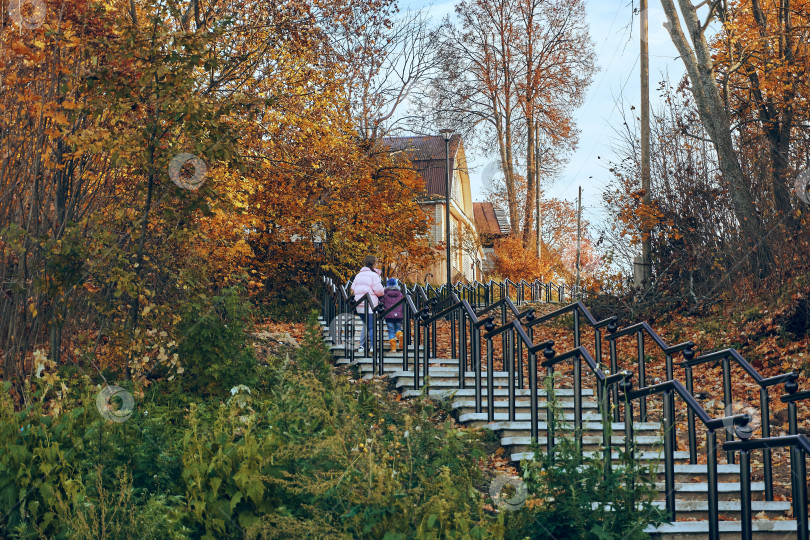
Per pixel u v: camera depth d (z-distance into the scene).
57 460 4.84
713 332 13.07
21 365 7.58
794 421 6.27
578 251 35.56
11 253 7.87
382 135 23.84
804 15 14.48
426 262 23.38
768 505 5.85
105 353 7.84
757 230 13.01
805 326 11.62
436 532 3.92
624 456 4.69
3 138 7.69
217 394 7.62
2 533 4.59
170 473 5.06
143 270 8.40
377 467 4.36
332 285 15.39
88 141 7.35
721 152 14.20
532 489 4.53
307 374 5.98
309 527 4.01
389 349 11.55
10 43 7.41
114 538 4.27
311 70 16.94
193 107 7.59
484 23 36.06
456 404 7.80
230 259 13.08
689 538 5.20
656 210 15.58
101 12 7.95
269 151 17.81
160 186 8.02
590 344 14.74
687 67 15.41
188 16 12.66
